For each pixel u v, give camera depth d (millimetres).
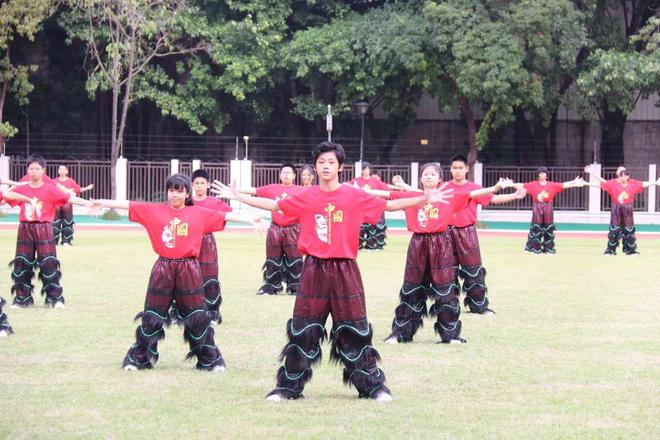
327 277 7805
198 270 9055
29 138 42594
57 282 13188
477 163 36906
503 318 12617
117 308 13000
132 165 36312
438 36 34719
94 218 35969
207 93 39406
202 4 39531
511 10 35156
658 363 9492
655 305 13891
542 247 24188
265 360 9570
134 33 35406
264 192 15000
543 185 24062
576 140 43844
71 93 43625
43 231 13086
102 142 41844
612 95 36219
